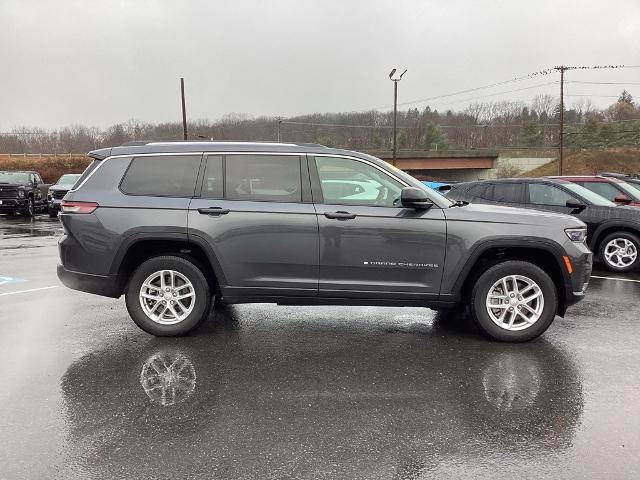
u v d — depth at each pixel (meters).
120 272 4.89
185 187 4.90
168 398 3.70
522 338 4.89
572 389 3.87
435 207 4.84
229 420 3.38
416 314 5.93
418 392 3.83
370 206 4.82
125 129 79.00
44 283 7.59
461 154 78.19
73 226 4.87
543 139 87.06
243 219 4.78
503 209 5.07
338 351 4.69
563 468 2.84
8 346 4.77
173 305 5.03
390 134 83.69
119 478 2.74
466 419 3.41
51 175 60.97
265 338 5.04
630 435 3.19
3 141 87.88
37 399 3.67
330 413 3.49
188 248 5.03
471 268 4.86
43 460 2.90
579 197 9.08
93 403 3.61
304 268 4.82
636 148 79.75
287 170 4.89
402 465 2.87
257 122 77.00
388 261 4.79
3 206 19.59
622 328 5.39
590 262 4.99
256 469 2.82
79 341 4.92
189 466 2.85
